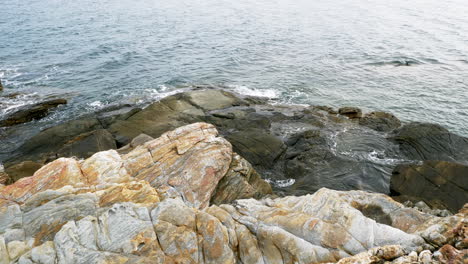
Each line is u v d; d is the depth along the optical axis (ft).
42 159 65.16
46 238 32.32
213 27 199.31
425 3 279.90
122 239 30.19
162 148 49.24
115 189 39.32
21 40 164.86
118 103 96.68
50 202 36.55
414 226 32.32
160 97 101.04
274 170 64.80
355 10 254.47
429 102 100.48
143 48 154.92
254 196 49.70
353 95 106.32
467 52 145.59
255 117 82.17
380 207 36.04
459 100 101.19
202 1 298.76
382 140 73.82
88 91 106.93
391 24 204.54
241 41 169.07
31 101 97.66
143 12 245.45
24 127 83.82
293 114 89.15
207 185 44.65
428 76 120.26
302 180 60.80
